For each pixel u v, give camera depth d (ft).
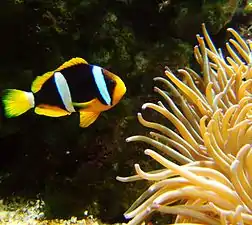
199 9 1.40
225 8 1.47
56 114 0.92
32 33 1.25
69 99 0.89
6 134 1.29
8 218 1.19
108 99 0.90
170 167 0.94
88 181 1.35
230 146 1.05
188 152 1.11
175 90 1.21
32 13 1.21
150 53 1.36
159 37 1.41
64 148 1.34
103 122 1.30
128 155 1.34
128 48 1.32
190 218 0.99
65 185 1.35
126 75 1.33
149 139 1.10
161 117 1.35
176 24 1.41
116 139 1.33
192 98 1.17
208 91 1.17
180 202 1.08
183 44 1.41
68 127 1.30
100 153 1.35
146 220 1.10
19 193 1.32
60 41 1.26
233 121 1.09
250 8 1.80
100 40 1.29
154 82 1.36
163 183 0.98
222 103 1.21
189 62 1.46
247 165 0.99
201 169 0.98
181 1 1.39
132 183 1.32
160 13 1.40
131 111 1.32
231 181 1.00
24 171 1.37
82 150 1.35
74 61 0.88
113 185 1.34
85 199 1.31
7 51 1.27
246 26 1.84
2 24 1.22
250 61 1.28
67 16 1.24
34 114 1.27
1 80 1.25
